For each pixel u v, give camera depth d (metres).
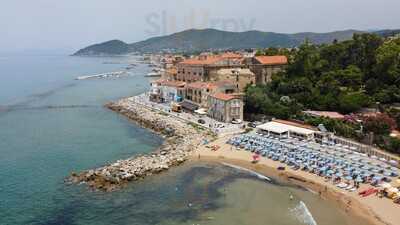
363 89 168.12
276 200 88.56
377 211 81.19
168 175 104.75
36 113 197.62
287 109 155.62
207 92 181.62
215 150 125.19
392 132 125.50
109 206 86.00
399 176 96.50
